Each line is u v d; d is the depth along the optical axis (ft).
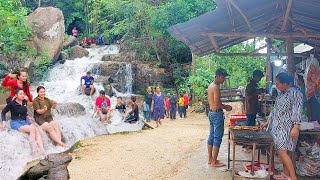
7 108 27.58
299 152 19.19
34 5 101.55
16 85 28.81
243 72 66.33
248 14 19.19
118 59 77.10
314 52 30.25
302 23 21.95
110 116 40.34
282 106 15.96
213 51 28.19
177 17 68.95
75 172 20.75
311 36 19.25
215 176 18.40
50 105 30.50
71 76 68.95
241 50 66.44
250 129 17.74
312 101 21.98
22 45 57.16
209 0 67.41
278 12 20.17
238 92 38.52
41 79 65.98
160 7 73.61
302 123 17.83
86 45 92.43
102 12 97.25
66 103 41.45
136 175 19.84
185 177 18.54
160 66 75.25
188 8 68.03
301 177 17.57
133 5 75.66
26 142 26.45
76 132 34.19
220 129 20.30
